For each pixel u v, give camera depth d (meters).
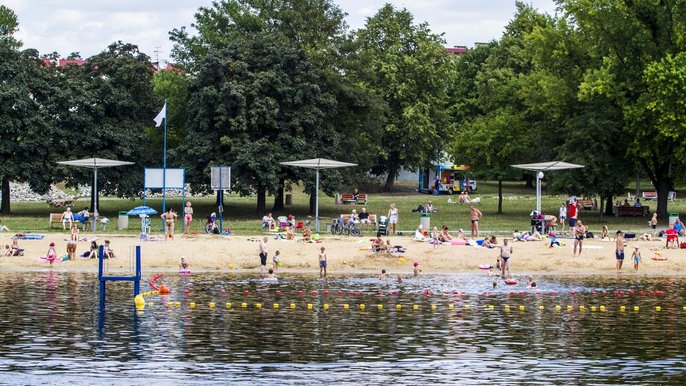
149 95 85.12
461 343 32.91
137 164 82.31
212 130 80.69
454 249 56.31
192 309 39.47
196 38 90.38
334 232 66.00
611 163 77.19
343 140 87.25
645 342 33.28
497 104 98.00
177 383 27.02
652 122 74.50
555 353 31.39
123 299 41.88
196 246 56.88
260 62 82.00
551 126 84.44
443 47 114.31
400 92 107.62
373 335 34.19
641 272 53.12
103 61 82.88
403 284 47.62
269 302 41.53
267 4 89.94
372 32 112.69
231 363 29.52
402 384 27.23
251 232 65.25
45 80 81.25
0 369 28.47
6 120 76.38
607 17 77.56
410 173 134.38
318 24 87.56
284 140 80.38
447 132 114.12
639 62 78.12
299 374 28.23
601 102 77.94
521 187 127.19
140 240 58.97
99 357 30.14
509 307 40.75
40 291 43.75
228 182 64.81
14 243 54.75
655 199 109.94
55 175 78.69
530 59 106.94
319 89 81.75
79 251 56.19
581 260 54.59
